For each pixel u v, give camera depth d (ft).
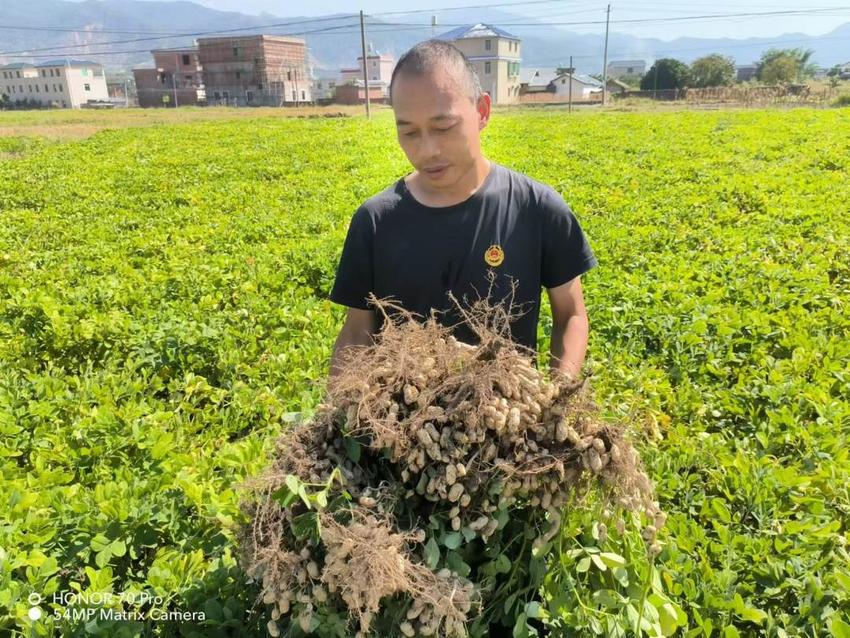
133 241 35.50
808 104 177.88
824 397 15.87
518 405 6.97
